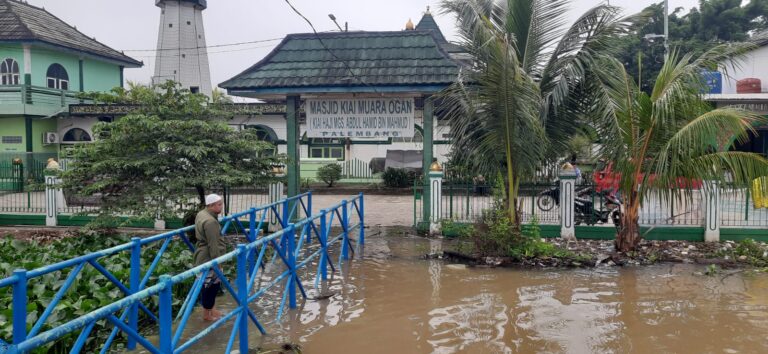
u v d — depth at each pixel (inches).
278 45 538.6
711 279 335.0
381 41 526.6
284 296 268.5
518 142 385.1
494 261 375.9
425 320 259.3
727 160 346.0
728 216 439.8
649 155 375.9
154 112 406.0
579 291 309.0
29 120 943.0
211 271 251.3
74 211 524.1
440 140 981.8
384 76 484.1
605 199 472.7
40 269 166.7
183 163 395.2
